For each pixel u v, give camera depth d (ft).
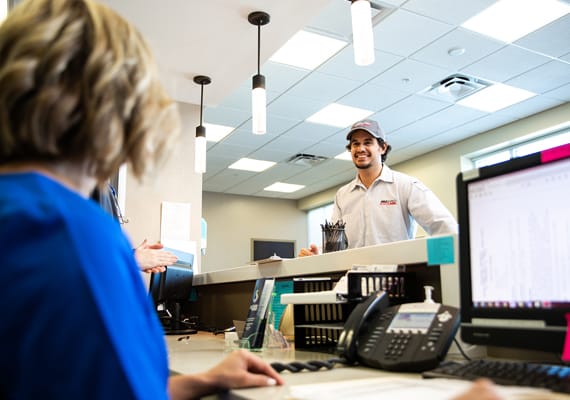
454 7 10.76
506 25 11.56
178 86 10.54
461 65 13.55
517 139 18.10
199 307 8.51
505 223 2.60
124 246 1.71
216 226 29.17
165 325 7.63
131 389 1.34
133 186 10.19
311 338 4.22
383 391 2.17
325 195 29.14
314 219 31.50
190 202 10.77
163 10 7.97
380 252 4.16
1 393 1.27
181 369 3.30
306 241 31.65
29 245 1.34
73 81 1.56
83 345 1.29
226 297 7.54
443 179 21.03
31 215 1.36
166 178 10.59
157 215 10.37
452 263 3.50
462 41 12.23
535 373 2.17
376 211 8.55
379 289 3.77
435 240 3.63
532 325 2.39
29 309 1.28
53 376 1.27
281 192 29.63
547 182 2.45
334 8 10.52
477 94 15.62
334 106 16.44
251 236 30.01
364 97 15.64
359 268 3.81
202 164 10.21
